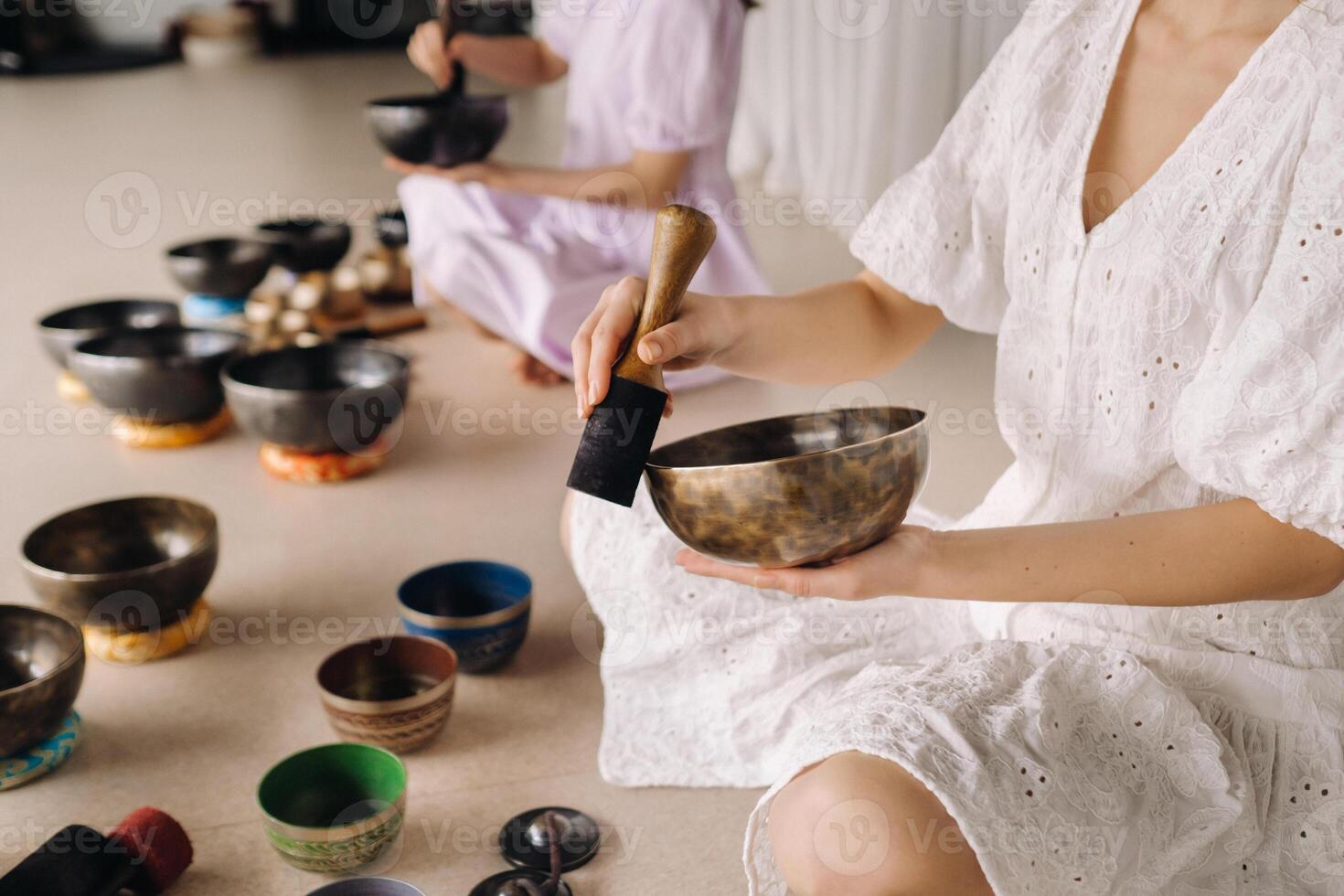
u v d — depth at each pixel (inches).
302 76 299.1
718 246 113.5
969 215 55.8
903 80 147.9
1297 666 47.4
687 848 56.9
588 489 44.7
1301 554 43.8
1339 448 40.8
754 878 46.8
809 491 42.5
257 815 59.0
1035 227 50.7
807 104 171.5
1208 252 44.9
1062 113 50.9
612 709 64.0
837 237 159.6
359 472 97.2
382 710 60.5
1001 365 54.1
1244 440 42.4
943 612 60.0
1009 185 53.3
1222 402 42.4
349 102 263.3
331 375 103.4
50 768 61.7
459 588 74.2
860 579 45.2
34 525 88.2
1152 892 44.3
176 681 70.0
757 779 60.5
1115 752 45.5
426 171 105.8
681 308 51.9
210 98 269.0
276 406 92.4
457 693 69.0
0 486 94.6
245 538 86.9
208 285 119.5
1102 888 42.8
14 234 163.8
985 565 45.2
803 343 55.7
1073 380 49.6
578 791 60.7
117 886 51.2
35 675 63.5
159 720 66.3
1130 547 44.6
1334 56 42.9
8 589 80.0
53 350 108.1
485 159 106.9
